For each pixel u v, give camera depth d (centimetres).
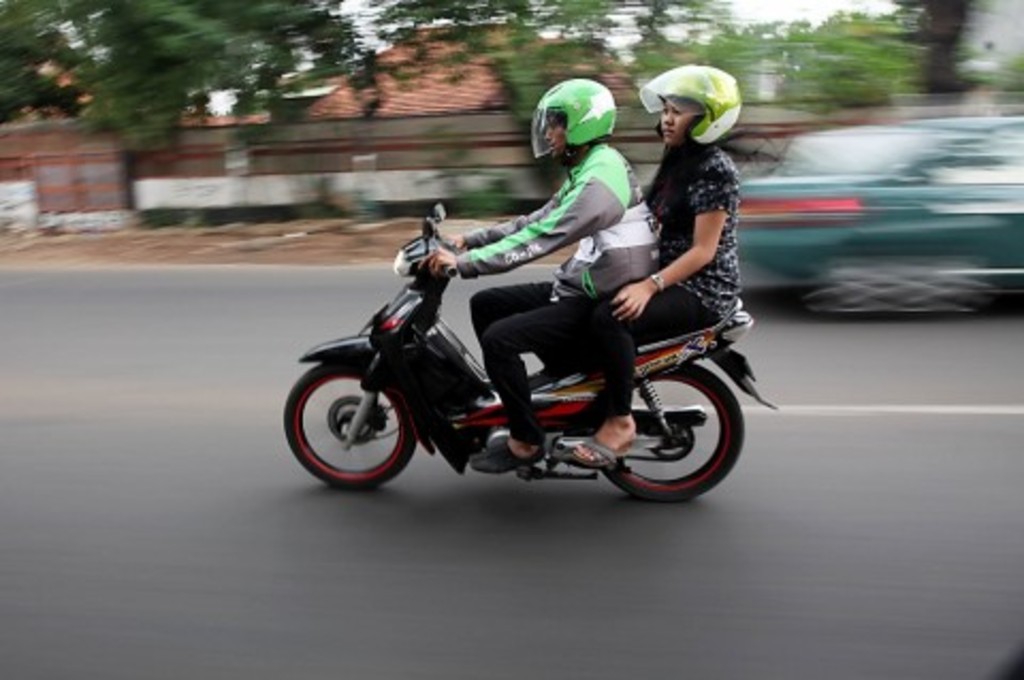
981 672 290
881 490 422
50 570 370
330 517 411
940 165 700
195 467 471
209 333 747
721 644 308
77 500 435
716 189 372
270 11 1346
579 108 374
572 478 411
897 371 589
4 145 1692
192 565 371
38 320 823
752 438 488
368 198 1516
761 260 717
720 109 369
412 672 298
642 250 383
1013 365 594
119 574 366
